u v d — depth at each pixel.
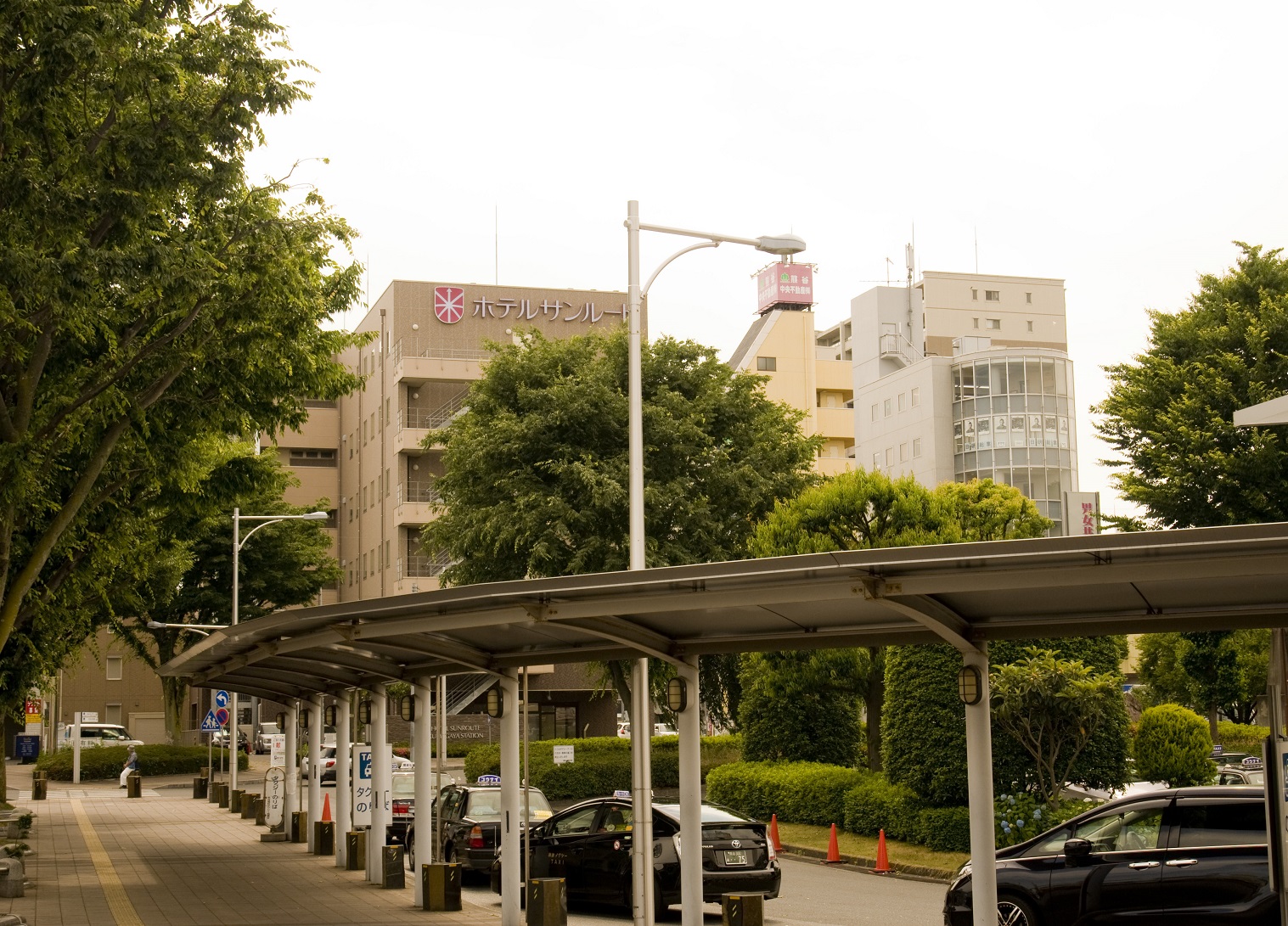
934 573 9.72
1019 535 37.06
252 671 22.36
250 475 23.25
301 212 17.36
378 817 20.69
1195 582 9.84
